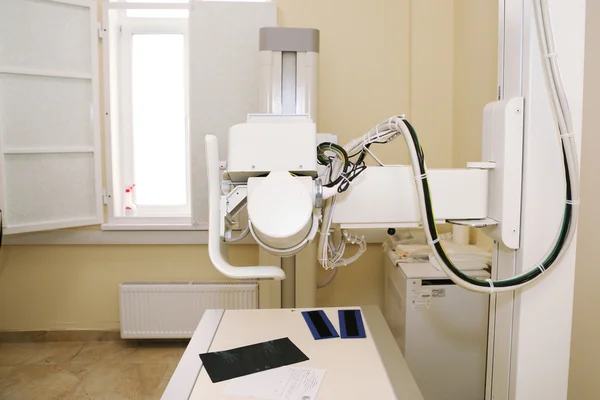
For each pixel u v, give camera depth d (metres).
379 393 1.24
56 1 2.98
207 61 3.10
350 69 3.21
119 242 3.23
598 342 1.63
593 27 1.63
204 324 1.67
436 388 2.33
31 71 2.96
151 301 3.17
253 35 3.09
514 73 1.18
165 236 3.23
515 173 1.17
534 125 1.14
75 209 3.15
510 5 1.19
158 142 3.43
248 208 0.94
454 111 3.16
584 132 1.69
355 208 1.19
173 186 3.46
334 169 1.21
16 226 2.97
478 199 1.22
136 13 3.29
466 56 2.90
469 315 2.30
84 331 3.33
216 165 1.02
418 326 2.30
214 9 3.08
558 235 1.13
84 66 3.10
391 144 3.21
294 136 1.01
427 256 2.57
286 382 1.29
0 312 3.31
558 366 1.23
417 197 1.18
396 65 3.21
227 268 0.99
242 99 3.12
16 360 3.05
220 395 1.23
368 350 1.47
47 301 3.31
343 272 3.27
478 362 2.32
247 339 1.55
